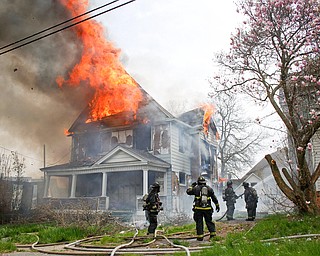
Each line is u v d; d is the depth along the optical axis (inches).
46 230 409.7
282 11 404.5
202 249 246.1
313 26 385.4
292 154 502.9
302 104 396.2
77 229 402.6
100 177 858.1
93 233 406.6
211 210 319.0
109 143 883.4
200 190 323.6
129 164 722.2
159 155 799.7
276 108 404.8
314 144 528.4
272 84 431.2
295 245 199.6
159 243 307.0
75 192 845.8
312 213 364.2
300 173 380.8
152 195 372.2
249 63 460.1
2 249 309.6
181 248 261.3
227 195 517.3
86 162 830.5
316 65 370.9
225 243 246.4
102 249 285.4
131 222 576.7
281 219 362.3
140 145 834.8
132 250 266.2
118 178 826.8
